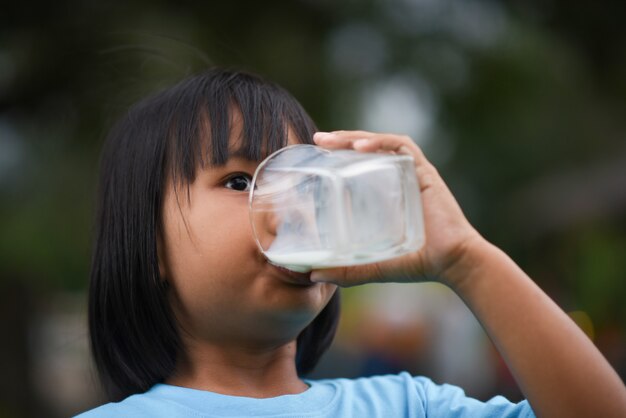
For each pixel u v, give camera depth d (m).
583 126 6.05
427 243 1.50
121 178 1.73
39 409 5.09
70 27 4.30
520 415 1.59
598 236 6.51
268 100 1.66
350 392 1.71
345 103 4.86
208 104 1.63
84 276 4.11
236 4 4.61
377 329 7.54
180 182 1.58
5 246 4.15
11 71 4.41
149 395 1.61
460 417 1.65
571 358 1.40
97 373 1.88
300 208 1.36
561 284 6.53
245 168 1.56
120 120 1.92
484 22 5.38
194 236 1.54
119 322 1.72
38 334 5.19
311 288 1.49
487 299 1.46
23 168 4.37
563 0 5.42
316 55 4.84
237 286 1.49
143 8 4.33
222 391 1.61
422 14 5.26
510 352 1.43
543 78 5.35
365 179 1.33
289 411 1.58
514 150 6.26
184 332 1.65
